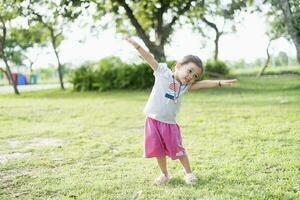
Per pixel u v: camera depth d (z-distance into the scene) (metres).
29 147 6.60
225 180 4.53
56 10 12.45
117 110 11.17
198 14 20.09
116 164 5.39
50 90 22.05
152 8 18.45
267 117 8.71
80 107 12.12
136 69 19.48
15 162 5.59
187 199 3.99
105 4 17.38
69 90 21.03
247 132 7.17
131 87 19.62
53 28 22.30
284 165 4.98
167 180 4.54
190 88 4.68
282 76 26.20
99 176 4.83
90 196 4.14
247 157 5.48
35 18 13.11
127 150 6.22
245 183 4.42
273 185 4.32
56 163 5.52
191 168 5.02
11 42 29.09
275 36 27.38
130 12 17.77
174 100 4.47
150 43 18.41
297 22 13.84
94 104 12.87
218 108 10.69
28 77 37.25
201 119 8.90
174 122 4.55
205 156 5.62
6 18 18.09
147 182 4.57
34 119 9.97
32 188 4.48
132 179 4.67
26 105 12.98
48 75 50.78
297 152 5.67
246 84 19.30
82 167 5.27
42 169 5.27
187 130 7.65
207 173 4.77
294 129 7.29
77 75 20.20
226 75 25.55
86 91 19.84
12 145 6.84
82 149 6.37
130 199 4.05
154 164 5.34
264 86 17.58
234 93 14.90
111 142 6.89
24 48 30.23
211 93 15.31
